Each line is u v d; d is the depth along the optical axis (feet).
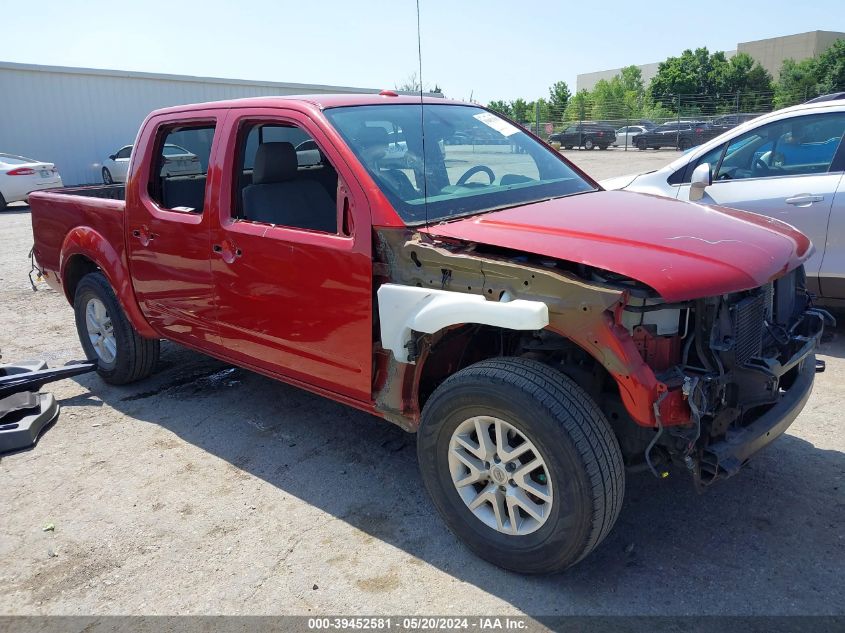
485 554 9.52
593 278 8.59
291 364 11.93
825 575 9.16
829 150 17.01
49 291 27.45
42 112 72.69
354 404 11.21
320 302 10.93
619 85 220.43
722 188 18.34
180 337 14.42
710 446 8.68
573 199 11.54
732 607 8.64
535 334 9.63
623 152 114.01
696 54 215.10
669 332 8.59
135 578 9.70
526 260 8.98
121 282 15.06
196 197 14.84
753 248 9.33
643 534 10.19
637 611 8.64
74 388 16.99
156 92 80.64
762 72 213.87
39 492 12.04
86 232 15.84
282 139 13.55
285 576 9.61
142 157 14.20
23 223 47.88
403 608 8.89
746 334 9.18
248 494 11.78
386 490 11.76
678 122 121.39
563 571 9.32
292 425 14.42
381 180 10.45
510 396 8.53
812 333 10.98
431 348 9.96
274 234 11.42
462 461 9.50
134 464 12.94
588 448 8.18
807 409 13.97
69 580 9.71
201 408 15.44
